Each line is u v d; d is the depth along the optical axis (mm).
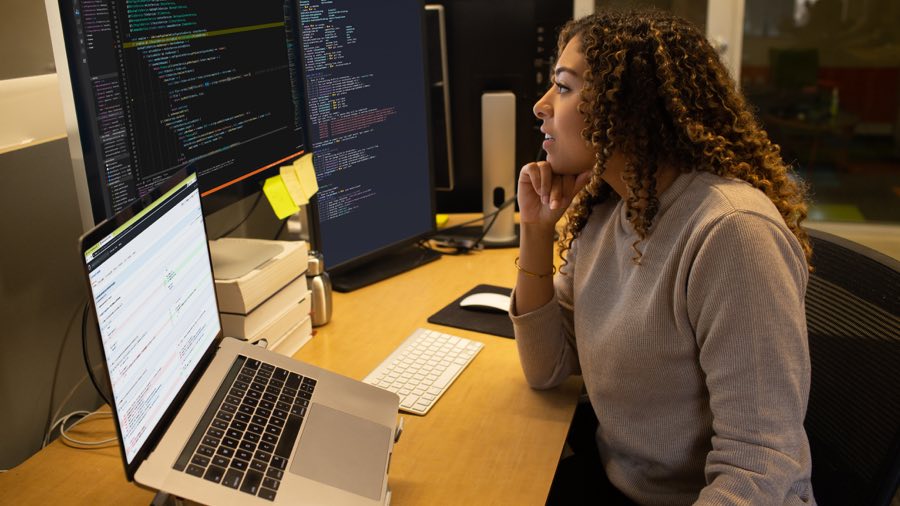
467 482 1085
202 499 860
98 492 1079
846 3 3270
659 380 1133
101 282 794
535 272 1350
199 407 980
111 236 824
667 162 1116
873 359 1133
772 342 965
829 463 1185
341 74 1734
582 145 1187
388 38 1833
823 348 1243
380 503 966
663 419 1152
